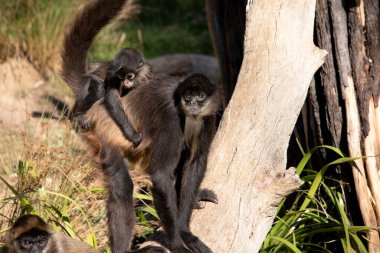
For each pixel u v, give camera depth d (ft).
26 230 36.68
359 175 41.83
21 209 42.01
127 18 93.66
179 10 107.14
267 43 37.88
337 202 41.78
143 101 37.65
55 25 80.84
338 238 43.34
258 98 37.17
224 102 52.70
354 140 42.14
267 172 36.99
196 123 36.94
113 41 88.69
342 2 42.09
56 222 41.11
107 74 39.63
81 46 42.50
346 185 43.09
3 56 79.87
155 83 37.96
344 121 42.70
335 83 42.65
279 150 37.32
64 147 47.26
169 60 80.79
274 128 36.91
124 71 38.01
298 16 38.24
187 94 35.94
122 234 37.06
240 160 36.94
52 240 37.06
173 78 37.96
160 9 106.22
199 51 94.63
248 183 36.73
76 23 42.52
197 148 37.29
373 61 41.86
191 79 36.09
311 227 42.57
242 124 37.24
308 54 37.81
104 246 42.45
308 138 45.09
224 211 36.37
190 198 36.83
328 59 42.50
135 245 43.45
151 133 37.01
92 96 39.24
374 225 41.68
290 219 42.50
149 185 42.86
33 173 43.42
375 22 41.60
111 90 38.29
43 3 81.00
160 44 94.94
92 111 39.06
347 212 43.37
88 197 43.78
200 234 36.29
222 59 52.54
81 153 46.93
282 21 38.06
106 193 39.37
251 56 38.09
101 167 38.34
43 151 45.83
